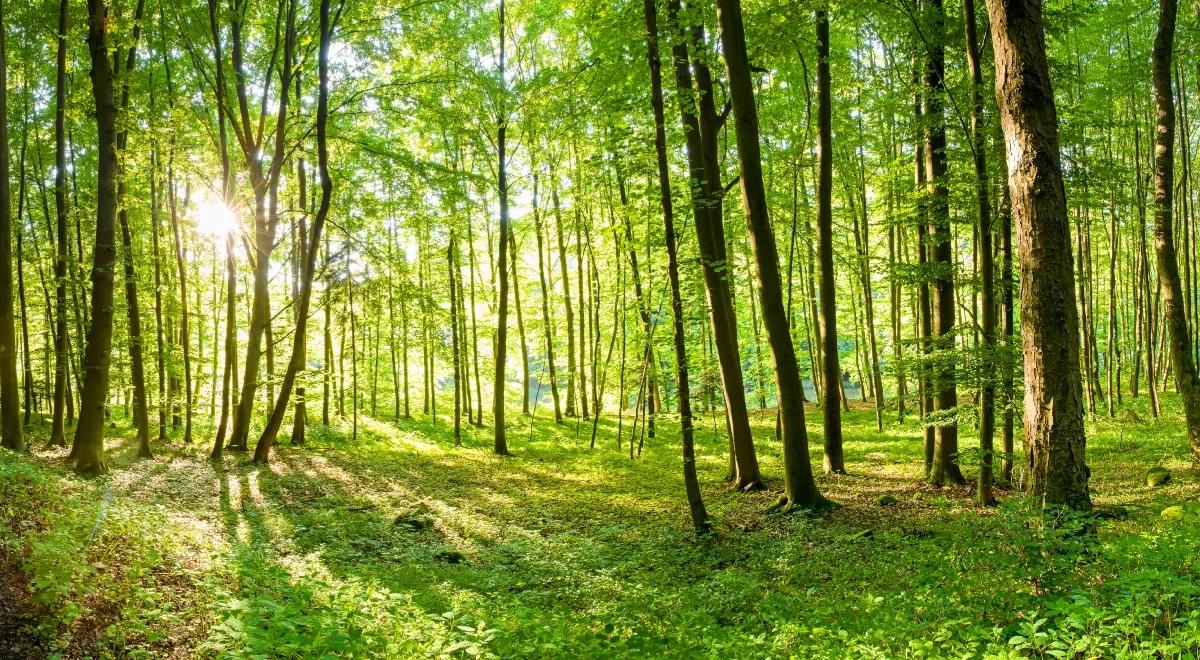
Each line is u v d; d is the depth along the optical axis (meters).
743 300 31.89
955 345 11.61
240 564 6.96
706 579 9.05
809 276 26.98
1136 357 25.88
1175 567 5.54
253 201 18.81
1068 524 6.37
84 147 20.80
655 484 16.22
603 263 30.59
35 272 24.36
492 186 19.39
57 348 17.06
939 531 9.44
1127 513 9.23
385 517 12.48
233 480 14.29
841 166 19.38
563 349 36.94
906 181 15.96
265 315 19.50
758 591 8.12
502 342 22.41
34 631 4.88
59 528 6.25
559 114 14.32
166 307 19.20
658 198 12.87
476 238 28.88
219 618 5.24
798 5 11.52
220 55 16.36
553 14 21.64
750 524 11.56
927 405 14.90
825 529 10.71
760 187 12.05
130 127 14.08
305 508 12.61
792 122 19.19
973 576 6.55
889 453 18.39
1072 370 7.11
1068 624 4.36
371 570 9.05
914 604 6.30
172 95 15.74
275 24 19.23
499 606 7.61
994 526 6.74
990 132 10.43
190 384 20.20
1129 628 4.35
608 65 12.56
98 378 12.72
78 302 18.05
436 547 10.80
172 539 7.40
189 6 16.14
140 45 16.67
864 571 8.23
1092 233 26.73
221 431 17.08
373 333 29.55
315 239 16.55
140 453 15.96
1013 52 7.12
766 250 12.15
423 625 5.63
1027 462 7.38
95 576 5.73
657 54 10.41
